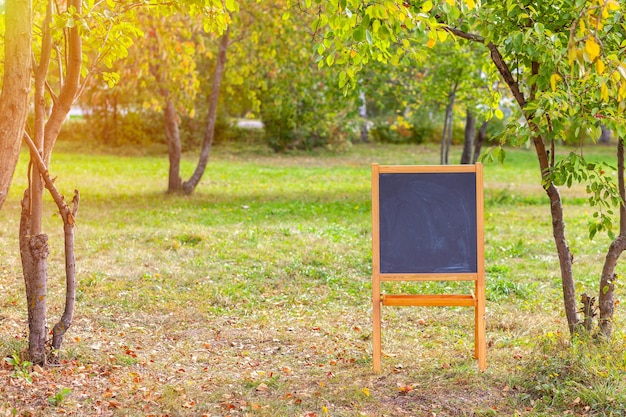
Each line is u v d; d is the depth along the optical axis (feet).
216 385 20.10
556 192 21.70
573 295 21.74
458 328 26.73
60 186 73.31
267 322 27.43
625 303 29.55
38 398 18.20
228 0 18.42
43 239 20.70
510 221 53.78
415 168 20.58
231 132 125.08
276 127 118.73
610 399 17.74
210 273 35.17
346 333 25.93
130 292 31.09
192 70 56.59
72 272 21.49
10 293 29.71
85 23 18.98
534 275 35.55
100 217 52.90
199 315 28.14
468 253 20.62
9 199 61.98
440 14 21.04
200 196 67.31
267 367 22.04
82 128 123.85
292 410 18.01
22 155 102.42
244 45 64.59
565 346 20.47
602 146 137.39
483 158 20.29
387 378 20.47
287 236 45.68
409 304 20.83
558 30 19.76
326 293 32.30
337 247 41.83
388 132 132.87
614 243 21.59
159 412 17.90
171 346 24.23
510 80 21.18
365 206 62.28
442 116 86.89
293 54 61.46
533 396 18.78
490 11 20.34
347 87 23.47
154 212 56.29
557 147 130.52
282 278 34.71
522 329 26.17
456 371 20.74
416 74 62.75
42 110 20.74
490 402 18.51
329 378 20.58
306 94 65.26
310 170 97.04
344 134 119.03
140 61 54.90
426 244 20.65
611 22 18.12
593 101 19.15
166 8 23.65
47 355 21.03
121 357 22.12
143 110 120.16
